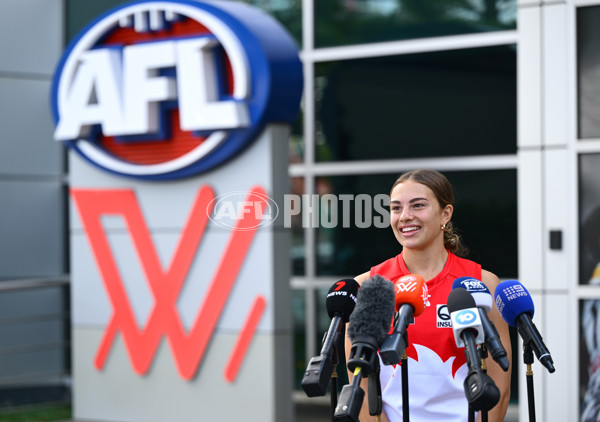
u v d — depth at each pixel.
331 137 14.15
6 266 15.13
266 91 11.58
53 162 15.60
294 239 14.27
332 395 4.62
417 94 13.59
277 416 11.83
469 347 4.38
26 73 15.34
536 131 10.21
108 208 12.88
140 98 12.27
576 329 10.02
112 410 12.91
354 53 13.95
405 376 4.64
